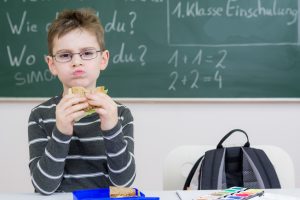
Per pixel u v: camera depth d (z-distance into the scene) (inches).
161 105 95.9
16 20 94.7
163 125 96.0
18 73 94.9
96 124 54.1
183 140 96.0
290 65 93.4
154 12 94.0
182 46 94.0
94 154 53.3
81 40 50.8
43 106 55.4
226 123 95.5
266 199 42.2
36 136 53.8
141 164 96.5
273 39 93.4
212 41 93.8
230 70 93.9
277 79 93.6
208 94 94.0
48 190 46.9
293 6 93.1
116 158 48.3
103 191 44.4
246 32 93.5
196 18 93.8
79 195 43.4
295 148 95.1
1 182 97.7
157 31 94.1
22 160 97.2
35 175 47.3
